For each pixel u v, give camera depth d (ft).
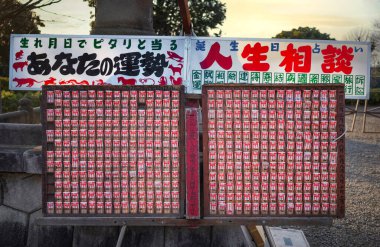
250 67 12.39
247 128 10.69
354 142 47.78
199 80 12.43
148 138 10.77
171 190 10.76
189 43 12.34
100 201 10.77
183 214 10.73
